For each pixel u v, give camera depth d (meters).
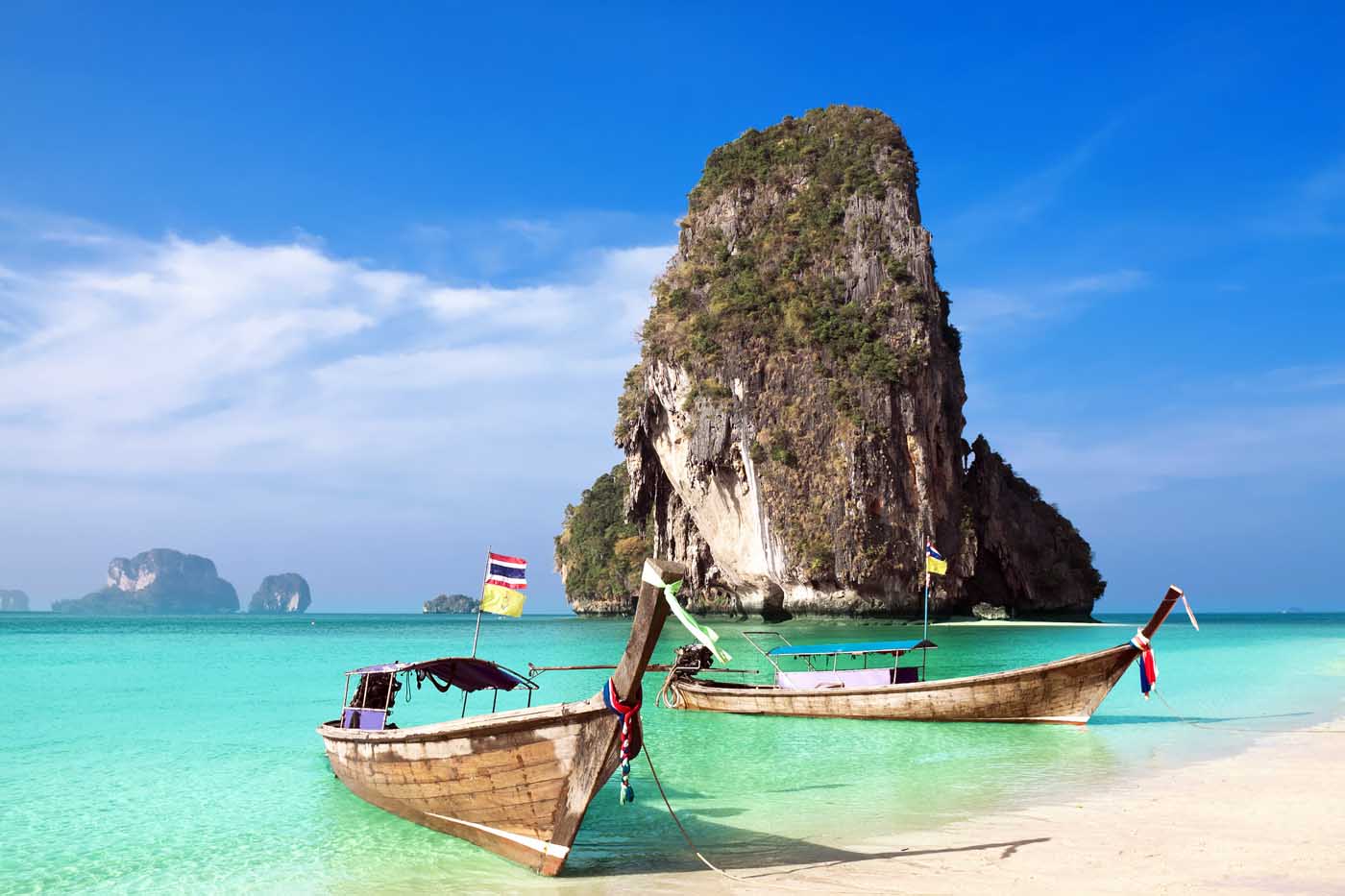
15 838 11.30
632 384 95.81
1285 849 9.49
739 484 83.50
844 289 84.88
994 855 9.61
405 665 12.98
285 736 19.33
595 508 134.25
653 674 32.09
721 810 12.08
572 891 8.89
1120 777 13.56
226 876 9.72
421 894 8.95
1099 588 91.44
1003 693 18.12
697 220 98.44
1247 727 18.47
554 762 9.03
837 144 95.12
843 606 77.12
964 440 87.06
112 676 34.19
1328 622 120.69
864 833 10.74
